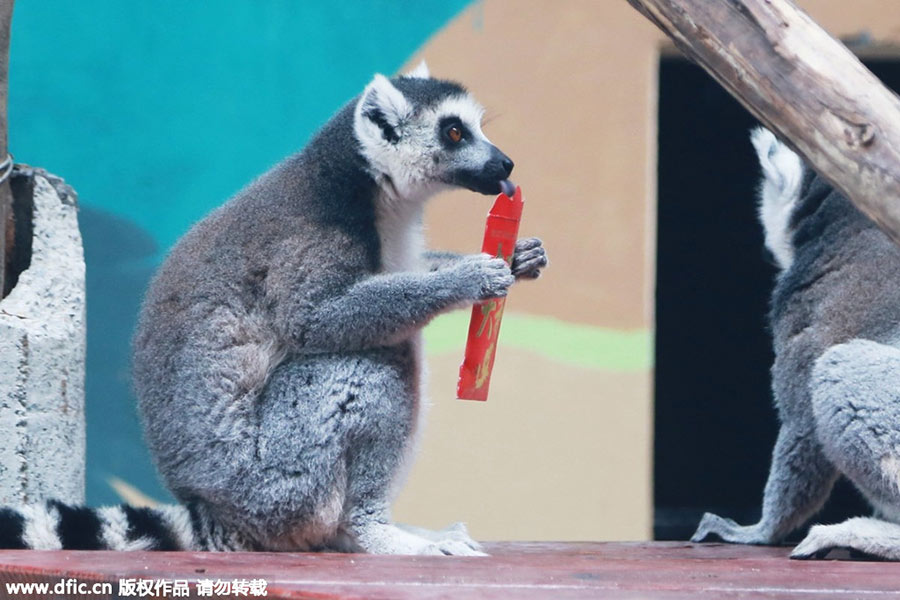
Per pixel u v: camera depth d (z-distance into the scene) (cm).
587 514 1569
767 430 2406
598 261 1596
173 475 855
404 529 893
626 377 1588
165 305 875
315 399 838
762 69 687
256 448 837
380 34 1580
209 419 839
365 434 840
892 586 631
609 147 1600
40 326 920
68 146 1538
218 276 864
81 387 967
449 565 699
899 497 862
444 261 1036
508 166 983
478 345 874
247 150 1563
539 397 1580
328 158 915
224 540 845
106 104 1548
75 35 1541
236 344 854
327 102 1570
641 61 1603
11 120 1523
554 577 643
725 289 2419
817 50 680
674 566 730
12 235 962
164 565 662
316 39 1571
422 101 969
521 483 1567
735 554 916
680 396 2434
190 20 1562
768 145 1093
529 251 952
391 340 861
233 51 1567
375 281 868
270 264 864
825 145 679
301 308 855
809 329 977
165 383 857
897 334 920
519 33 1597
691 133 2309
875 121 664
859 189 673
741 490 2417
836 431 884
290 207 884
